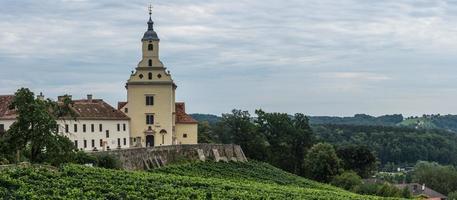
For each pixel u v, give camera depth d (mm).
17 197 64000
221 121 181375
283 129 187375
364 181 174625
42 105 86812
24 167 77625
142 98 143625
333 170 173250
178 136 150125
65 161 88125
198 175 121812
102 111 135625
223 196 80812
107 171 85625
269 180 135250
